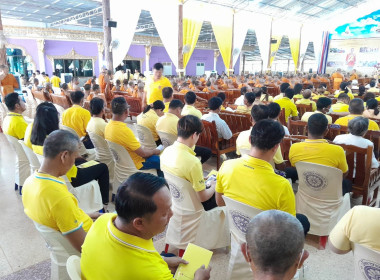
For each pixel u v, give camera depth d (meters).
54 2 13.50
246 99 4.28
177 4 9.98
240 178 1.53
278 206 1.46
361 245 1.17
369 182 2.50
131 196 0.95
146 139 3.52
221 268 2.06
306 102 5.17
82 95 3.56
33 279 1.96
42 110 2.26
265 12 16.48
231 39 13.88
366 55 19.77
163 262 1.05
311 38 21.00
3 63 6.58
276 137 1.43
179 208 2.02
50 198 1.42
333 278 1.95
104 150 3.16
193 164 1.85
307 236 2.44
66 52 17.78
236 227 1.66
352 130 2.45
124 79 9.72
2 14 15.63
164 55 22.58
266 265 0.72
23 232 2.49
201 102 7.59
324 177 2.10
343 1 17.55
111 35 9.03
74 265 1.09
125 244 0.96
